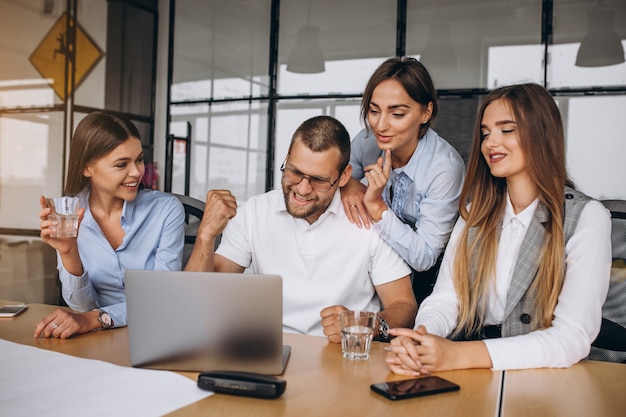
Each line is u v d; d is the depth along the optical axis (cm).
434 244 207
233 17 475
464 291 166
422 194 215
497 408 101
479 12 399
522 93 158
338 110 442
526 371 125
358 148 247
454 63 407
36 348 131
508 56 392
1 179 448
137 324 117
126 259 196
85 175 187
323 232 188
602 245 150
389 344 145
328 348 139
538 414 99
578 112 376
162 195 208
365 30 431
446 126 409
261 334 113
